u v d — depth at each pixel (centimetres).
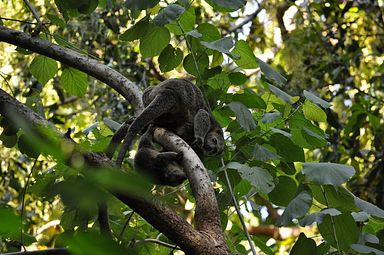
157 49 906
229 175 869
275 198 884
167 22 741
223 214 891
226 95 905
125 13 1430
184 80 852
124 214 885
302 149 898
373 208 793
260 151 832
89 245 164
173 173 736
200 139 807
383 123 1535
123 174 173
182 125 833
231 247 884
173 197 905
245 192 913
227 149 885
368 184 1375
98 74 858
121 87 851
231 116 933
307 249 736
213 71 911
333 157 1400
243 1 749
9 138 775
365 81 1691
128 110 1493
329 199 805
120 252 165
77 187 168
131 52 1548
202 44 825
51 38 963
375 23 1652
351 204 793
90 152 545
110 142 784
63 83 987
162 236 896
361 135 1580
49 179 767
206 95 907
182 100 820
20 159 1412
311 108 900
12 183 1370
